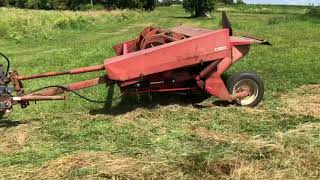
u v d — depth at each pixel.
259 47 12.74
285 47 12.80
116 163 4.59
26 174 4.46
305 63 9.92
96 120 6.14
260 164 4.54
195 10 40.19
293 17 27.78
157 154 4.79
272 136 5.25
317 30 19.59
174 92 6.82
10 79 5.85
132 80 6.03
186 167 4.50
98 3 65.44
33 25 22.22
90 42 16.64
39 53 13.33
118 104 6.95
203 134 5.49
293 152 4.75
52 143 5.34
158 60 6.04
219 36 6.28
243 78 6.54
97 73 9.23
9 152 5.12
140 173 4.38
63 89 6.07
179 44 6.08
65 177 4.36
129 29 25.28
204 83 6.44
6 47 15.91
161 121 6.01
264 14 43.41
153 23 31.27
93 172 4.39
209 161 4.55
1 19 24.36
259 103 6.78
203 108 6.59
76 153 4.90
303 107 6.60
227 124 5.86
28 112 6.66
